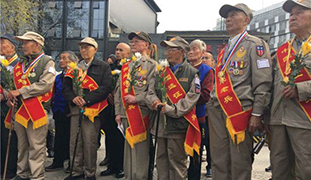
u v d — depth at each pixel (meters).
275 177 2.60
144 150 3.43
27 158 3.68
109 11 17.39
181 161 3.13
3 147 4.04
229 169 2.78
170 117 3.05
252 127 2.59
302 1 2.50
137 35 3.59
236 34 2.85
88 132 3.70
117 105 3.64
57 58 16.77
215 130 2.83
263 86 2.58
